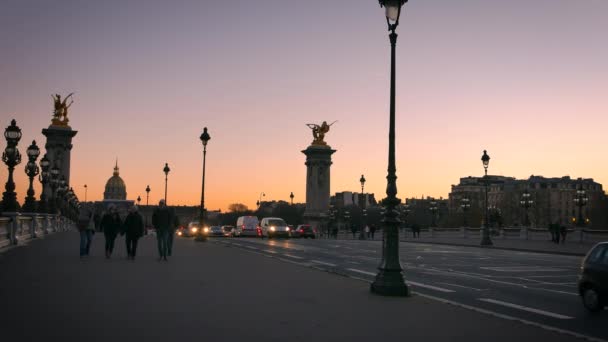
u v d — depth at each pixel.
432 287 17.16
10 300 11.82
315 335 9.17
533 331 9.92
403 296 13.78
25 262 20.06
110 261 21.53
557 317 12.18
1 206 28.70
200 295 13.18
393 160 14.48
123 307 11.24
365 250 38.38
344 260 28.27
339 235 109.25
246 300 12.64
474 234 72.06
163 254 22.81
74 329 9.06
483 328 10.10
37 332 8.77
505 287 17.44
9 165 28.16
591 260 13.09
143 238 50.47
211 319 10.24
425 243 58.38
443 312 11.62
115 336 8.63
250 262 23.12
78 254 24.33
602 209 132.88
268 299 12.89
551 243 54.16
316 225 130.62
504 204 199.50
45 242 32.47
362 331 9.61
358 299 13.21
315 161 133.75
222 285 15.18
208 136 46.44
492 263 27.98
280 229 62.22
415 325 10.25
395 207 14.34
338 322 10.35
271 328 9.62
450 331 9.79
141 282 15.27
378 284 14.07
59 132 123.06
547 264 27.78
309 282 16.36
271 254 32.00
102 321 9.77
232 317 10.50
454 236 75.50
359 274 20.84
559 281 19.50
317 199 132.88
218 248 33.91
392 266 14.09
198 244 39.47
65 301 11.80
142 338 8.55
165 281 15.66
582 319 11.96
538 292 16.33
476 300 14.52
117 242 36.94
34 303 11.48
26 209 35.38
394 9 14.46
